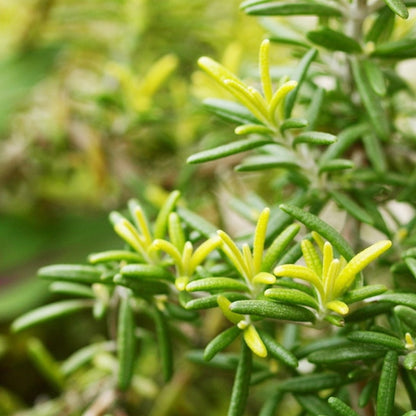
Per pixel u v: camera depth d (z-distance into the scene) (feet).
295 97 1.47
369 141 1.57
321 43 1.50
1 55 2.28
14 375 2.16
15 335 2.16
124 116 1.83
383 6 1.51
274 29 1.61
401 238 1.52
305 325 1.41
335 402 1.36
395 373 1.37
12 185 2.31
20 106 2.25
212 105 1.49
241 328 1.39
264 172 1.98
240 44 2.04
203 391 1.96
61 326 2.22
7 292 2.01
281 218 1.47
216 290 1.42
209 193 1.93
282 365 1.51
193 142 1.92
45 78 2.26
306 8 1.51
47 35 2.30
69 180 2.37
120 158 1.96
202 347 1.68
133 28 1.99
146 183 1.89
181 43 2.13
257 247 1.39
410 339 1.37
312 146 1.55
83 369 1.83
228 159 1.83
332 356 1.40
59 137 2.04
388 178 1.57
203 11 2.07
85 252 2.11
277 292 1.36
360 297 1.37
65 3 2.19
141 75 2.11
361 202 1.55
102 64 2.26
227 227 1.95
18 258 2.13
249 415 1.89
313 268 1.38
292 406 1.84
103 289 1.56
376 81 1.50
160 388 1.97
